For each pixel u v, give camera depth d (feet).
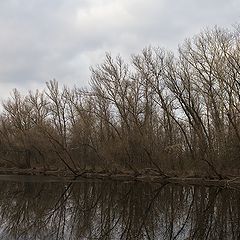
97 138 160.97
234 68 117.29
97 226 63.31
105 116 158.20
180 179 129.59
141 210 78.33
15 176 157.79
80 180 141.79
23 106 189.47
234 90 117.80
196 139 132.26
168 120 144.87
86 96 164.35
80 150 162.91
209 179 123.03
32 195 101.35
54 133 172.14
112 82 156.66
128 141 147.43
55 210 78.69
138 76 151.74
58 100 185.26
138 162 145.59
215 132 127.13
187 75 133.28
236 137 120.26
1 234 57.31
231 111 120.37
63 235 57.00
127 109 149.59
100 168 155.43
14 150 183.01
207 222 65.21
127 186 121.70
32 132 177.47
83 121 164.66
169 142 143.74
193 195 99.50
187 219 68.18
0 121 196.24
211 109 131.13
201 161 126.72
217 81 128.98
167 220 67.56
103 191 109.91
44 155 174.29
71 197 97.76
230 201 88.28
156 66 182.60
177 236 55.98
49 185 125.80
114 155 151.84
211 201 88.69
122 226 63.05
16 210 78.43
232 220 66.49
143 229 60.85
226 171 121.08
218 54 127.85
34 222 66.39
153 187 118.21
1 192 106.93
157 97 146.92
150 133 146.51
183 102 132.05
